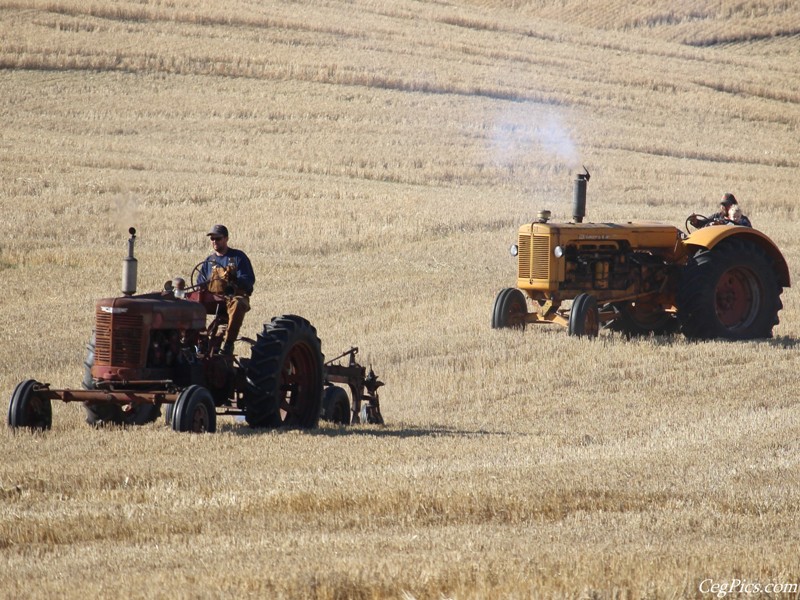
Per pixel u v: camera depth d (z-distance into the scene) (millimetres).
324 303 74500
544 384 50688
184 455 32812
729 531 24734
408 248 101438
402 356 57375
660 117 183875
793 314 71312
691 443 36781
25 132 147375
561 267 61188
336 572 19922
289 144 151125
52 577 20234
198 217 108750
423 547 22500
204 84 178625
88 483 28719
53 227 101625
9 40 186750
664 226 62156
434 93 184750
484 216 113125
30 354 58594
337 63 192625
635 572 20172
